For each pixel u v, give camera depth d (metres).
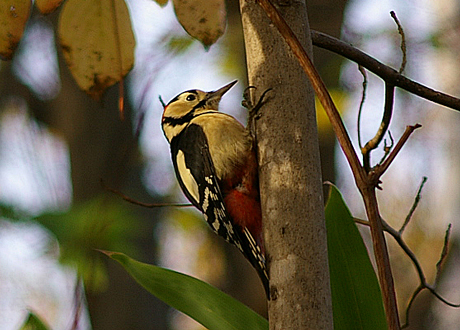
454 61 17.64
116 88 15.43
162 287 5.62
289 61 5.64
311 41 5.73
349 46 6.09
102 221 10.05
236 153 7.11
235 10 15.63
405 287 18.92
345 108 15.09
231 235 7.00
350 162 4.09
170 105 8.84
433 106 19.19
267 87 5.66
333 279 5.95
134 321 15.34
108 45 5.21
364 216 18.61
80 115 15.61
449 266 18.98
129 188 15.91
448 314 18.28
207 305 5.60
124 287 15.41
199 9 5.18
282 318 4.98
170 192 17.80
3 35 5.11
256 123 5.70
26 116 17.61
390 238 19.48
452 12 17.25
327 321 4.95
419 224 19.48
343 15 14.38
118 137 15.09
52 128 17.27
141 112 7.58
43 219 10.08
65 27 5.15
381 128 5.88
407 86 6.09
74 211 10.21
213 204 7.20
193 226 18.61
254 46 5.84
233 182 7.09
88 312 14.83
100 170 15.12
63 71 16.28
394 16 6.17
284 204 5.24
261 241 6.95
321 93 4.32
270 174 5.40
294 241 5.11
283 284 5.04
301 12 5.71
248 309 5.66
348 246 6.01
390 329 3.75
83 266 9.78
